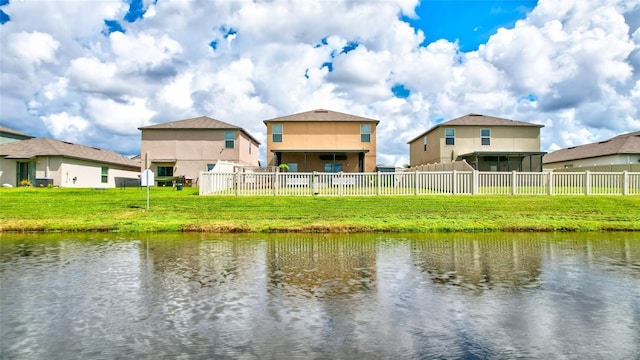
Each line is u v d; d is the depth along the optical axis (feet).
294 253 34.68
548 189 68.39
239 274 27.09
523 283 24.90
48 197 68.85
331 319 18.69
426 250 36.22
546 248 37.24
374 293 22.77
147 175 58.95
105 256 33.17
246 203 61.11
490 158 121.80
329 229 48.24
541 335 16.89
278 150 112.98
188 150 123.03
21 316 19.02
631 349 15.56
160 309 20.03
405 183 69.31
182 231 48.19
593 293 22.76
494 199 63.21
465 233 47.21
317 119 118.01
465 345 15.92
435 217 53.72
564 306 20.52
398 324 18.08
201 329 17.49
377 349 15.53
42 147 113.70
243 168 98.43
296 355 14.99
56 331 17.22
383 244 39.55
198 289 23.52
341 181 67.87
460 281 25.38
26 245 38.55
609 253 34.78
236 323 18.17
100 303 20.93
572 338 16.61
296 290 23.38
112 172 136.77
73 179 115.85
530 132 120.98
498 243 40.16
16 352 15.20
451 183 69.77
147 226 49.03
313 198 64.34
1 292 22.84
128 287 23.91
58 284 24.48
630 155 129.39
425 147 136.98
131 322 18.29
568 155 159.74
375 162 117.70
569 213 56.44
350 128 118.21
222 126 123.85
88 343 16.03
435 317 18.95
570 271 28.02
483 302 21.16
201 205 60.13
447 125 119.96
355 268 28.94
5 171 111.75
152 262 30.89
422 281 25.38
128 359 14.67
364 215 54.90
